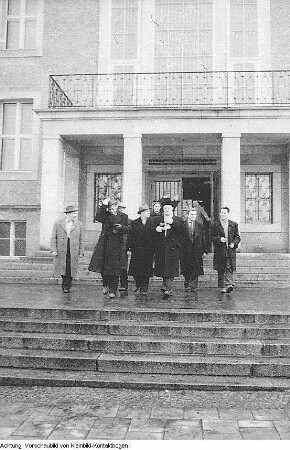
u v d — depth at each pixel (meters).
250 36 16.08
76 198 16.28
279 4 16.02
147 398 5.58
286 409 5.21
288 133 13.69
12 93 16.50
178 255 8.97
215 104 14.25
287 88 15.72
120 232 8.93
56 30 16.56
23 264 13.14
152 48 16.30
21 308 7.83
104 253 9.11
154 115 13.80
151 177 16.66
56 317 7.70
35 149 16.28
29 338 6.95
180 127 13.79
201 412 5.11
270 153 15.94
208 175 16.48
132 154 13.91
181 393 5.76
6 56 16.62
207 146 16.14
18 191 16.25
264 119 13.63
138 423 4.80
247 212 16.08
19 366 6.52
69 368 6.45
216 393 5.76
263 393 5.75
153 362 6.32
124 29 16.44
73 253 9.95
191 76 16.06
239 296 9.69
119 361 6.36
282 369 6.16
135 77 16.23
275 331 6.95
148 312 7.54
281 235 15.80
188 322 7.45
